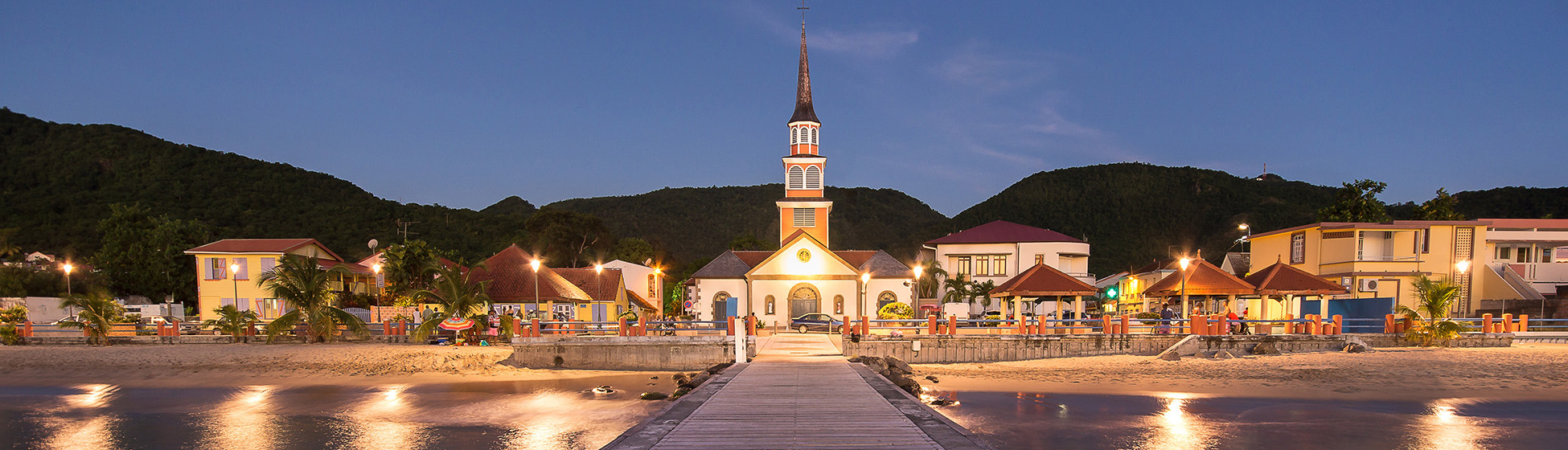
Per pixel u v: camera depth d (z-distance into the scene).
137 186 106.88
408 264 51.84
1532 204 106.81
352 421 22.80
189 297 71.94
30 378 33.50
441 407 24.98
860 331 39.44
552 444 19.42
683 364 35.62
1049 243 67.50
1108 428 20.95
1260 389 28.62
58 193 102.69
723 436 14.53
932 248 73.81
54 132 120.94
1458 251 52.12
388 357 37.78
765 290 56.94
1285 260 58.41
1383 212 67.06
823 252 57.00
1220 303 52.19
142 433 21.39
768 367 27.14
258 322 46.53
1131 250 140.50
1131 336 39.03
